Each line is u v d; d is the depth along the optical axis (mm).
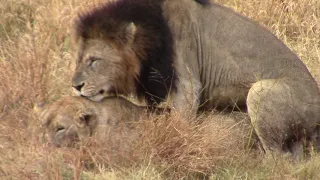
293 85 12523
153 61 12406
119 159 11719
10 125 12102
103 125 11953
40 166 11156
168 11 12492
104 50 12148
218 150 11984
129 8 12367
